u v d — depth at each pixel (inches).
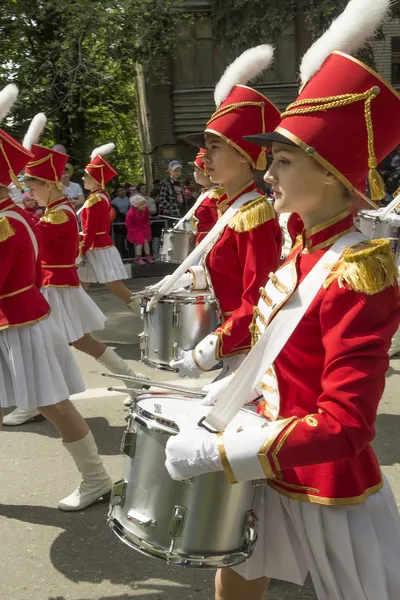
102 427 178.5
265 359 68.2
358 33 66.9
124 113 762.8
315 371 68.4
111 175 284.2
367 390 60.6
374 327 62.1
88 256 284.7
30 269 129.1
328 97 65.5
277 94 676.7
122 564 118.6
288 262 72.7
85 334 192.5
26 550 123.4
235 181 122.2
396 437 167.0
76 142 625.3
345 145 65.4
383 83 65.2
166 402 86.0
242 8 517.7
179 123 735.7
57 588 112.5
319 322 66.4
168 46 566.3
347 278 62.9
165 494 75.1
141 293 149.3
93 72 519.8
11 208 127.0
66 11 500.1
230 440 64.5
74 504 135.9
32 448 166.9
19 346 128.2
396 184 469.7
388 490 73.8
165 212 502.9
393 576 69.9
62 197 191.5
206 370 106.7
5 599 109.9
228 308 123.3
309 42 645.3
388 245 64.6
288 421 63.4
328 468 69.4
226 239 119.6
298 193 68.0
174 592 110.6
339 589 71.1
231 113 119.0
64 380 133.0
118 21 511.2
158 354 146.4
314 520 70.4
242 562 75.5
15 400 128.9
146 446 77.1
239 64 122.0
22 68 532.4
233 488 73.2
